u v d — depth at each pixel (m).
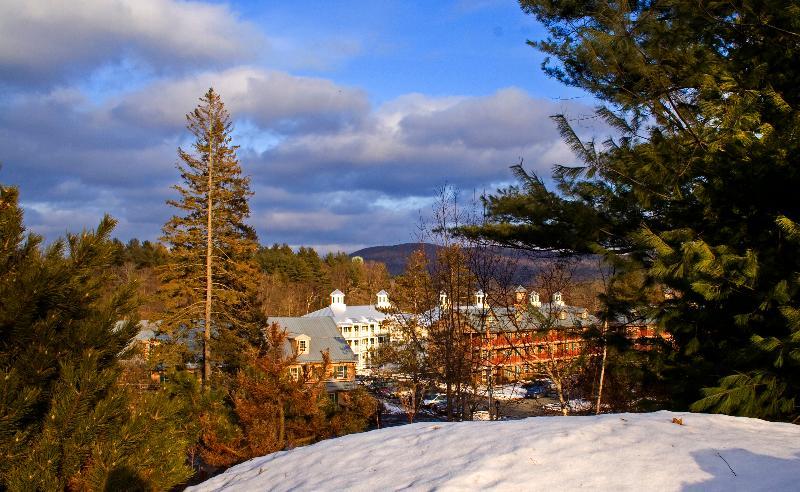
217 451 13.48
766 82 9.20
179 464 6.63
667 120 10.55
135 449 6.26
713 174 8.89
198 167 31.33
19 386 5.68
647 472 5.23
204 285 30.91
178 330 29.95
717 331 9.30
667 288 10.23
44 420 5.80
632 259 9.77
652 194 9.71
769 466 5.11
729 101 8.82
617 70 9.95
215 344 29.67
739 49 9.71
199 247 30.97
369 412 17.48
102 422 5.88
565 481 5.22
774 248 8.29
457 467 5.85
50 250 6.30
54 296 6.09
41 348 5.82
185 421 10.84
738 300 8.66
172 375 14.07
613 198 10.56
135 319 6.73
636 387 12.00
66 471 5.70
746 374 7.95
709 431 6.30
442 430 7.43
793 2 8.27
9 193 6.30
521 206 11.45
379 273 64.81
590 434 6.33
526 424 7.16
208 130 31.38
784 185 8.41
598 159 9.91
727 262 7.81
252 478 7.26
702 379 9.05
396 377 26.52
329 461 7.02
